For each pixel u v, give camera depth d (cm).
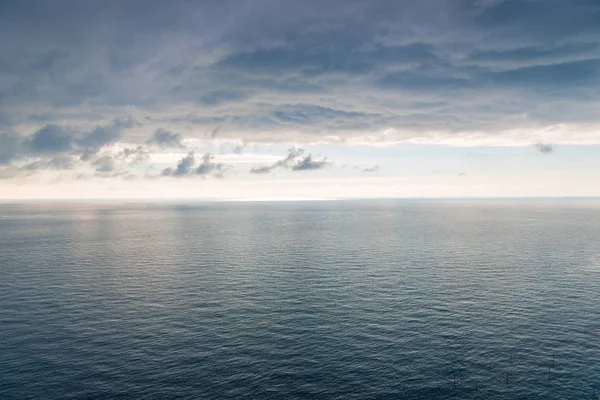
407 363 5206
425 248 13750
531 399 4472
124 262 11356
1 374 4916
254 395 4534
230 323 6512
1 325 6400
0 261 11538
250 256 12281
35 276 9612
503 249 13450
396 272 9938
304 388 4669
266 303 7488
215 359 5309
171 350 5559
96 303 7506
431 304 7375
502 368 5078
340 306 7294
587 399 4450
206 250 13500
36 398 4450
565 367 5088
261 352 5503
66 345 5694
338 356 5391
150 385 4706
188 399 4450
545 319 6606
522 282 8881
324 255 12394
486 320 6575
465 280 9081
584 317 6675
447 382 4791
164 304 7444
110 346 5669
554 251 13000
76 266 10831
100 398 4456
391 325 6397
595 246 14088
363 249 13562
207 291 8288
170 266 10794
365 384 4753
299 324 6456
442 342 5781
